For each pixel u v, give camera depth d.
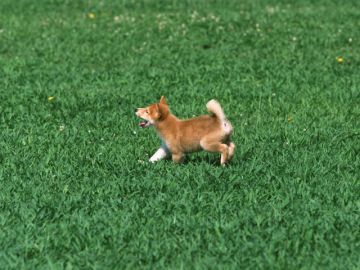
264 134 20.44
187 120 17.64
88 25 37.03
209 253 13.16
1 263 12.94
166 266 12.82
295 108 23.45
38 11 41.16
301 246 13.43
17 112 23.25
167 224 14.31
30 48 32.66
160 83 26.78
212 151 17.34
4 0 44.53
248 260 12.85
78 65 29.78
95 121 22.05
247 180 16.64
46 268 12.73
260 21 37.09
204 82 26.92
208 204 15.30
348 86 26.17
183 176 16.81
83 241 13.68
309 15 38.97
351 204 15.21
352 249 13.23
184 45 32.78
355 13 39.50
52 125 21.70
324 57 30.44
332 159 18.17
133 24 36.91
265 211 14.97
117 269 12.63
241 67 28.94
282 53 31.06
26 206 15.43
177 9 41.28
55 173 17.39
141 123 17.84
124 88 26.28
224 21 37.09
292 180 16.56
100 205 15.45
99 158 18.33
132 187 16.34
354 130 20.69
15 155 18.73
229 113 23.03
